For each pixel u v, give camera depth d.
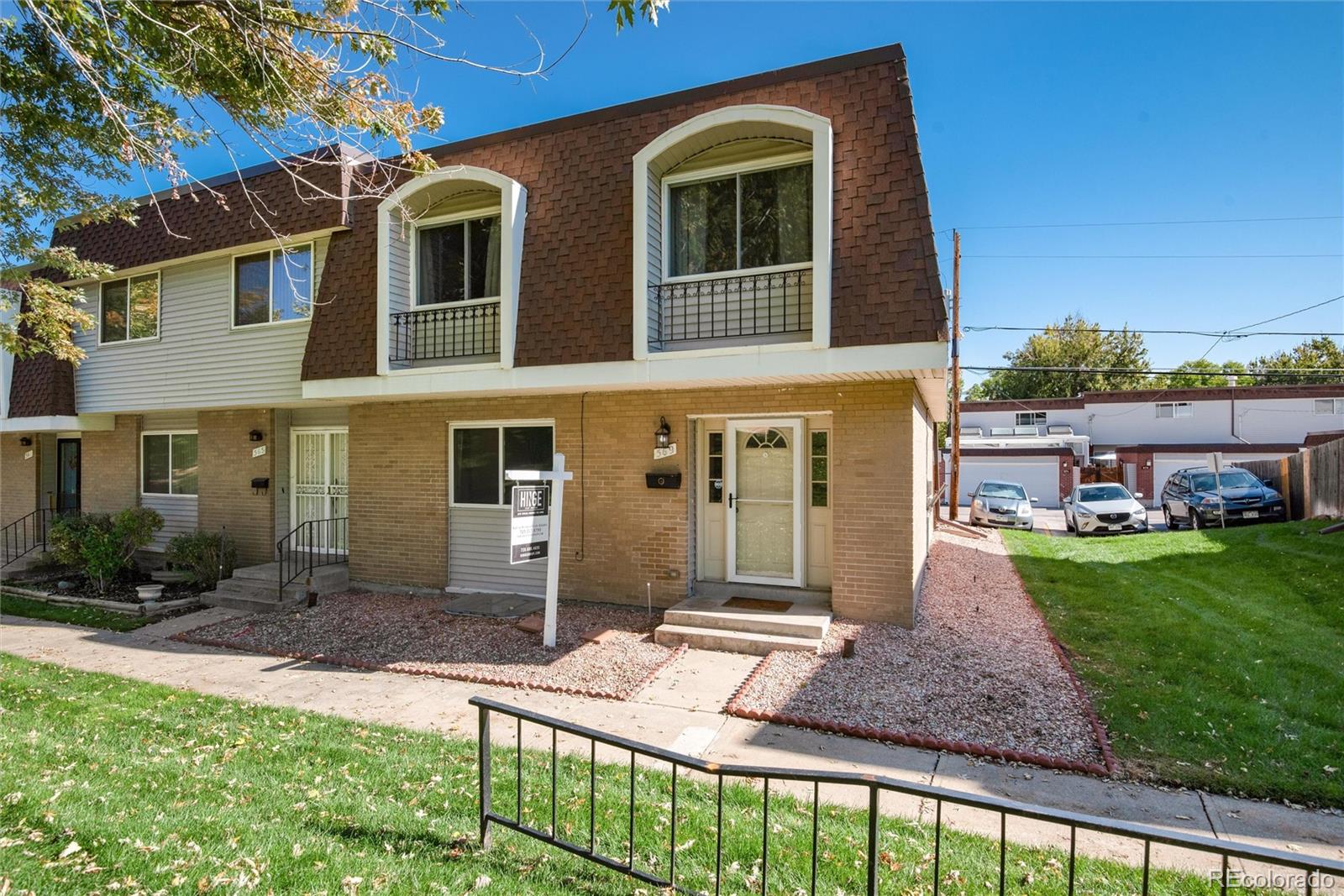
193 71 5.86
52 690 6.64
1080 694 6.02
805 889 3.28
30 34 6.12
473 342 9.48
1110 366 42.41
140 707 6.13
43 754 4.88
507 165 9.09
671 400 8.98
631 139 8.42
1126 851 3.80
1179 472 19.25
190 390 11.84
